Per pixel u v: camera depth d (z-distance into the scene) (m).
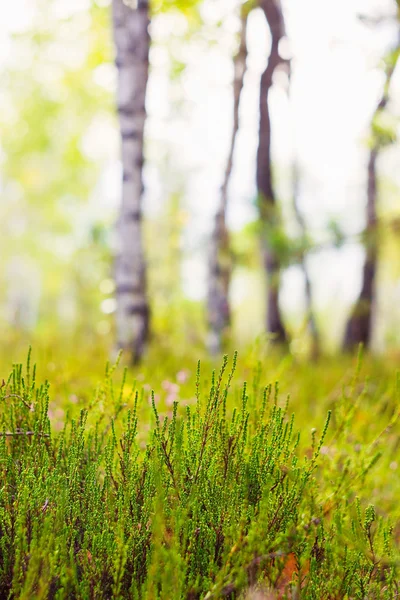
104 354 6.45
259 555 1.80
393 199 14.16
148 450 2.09
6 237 31.92
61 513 1.84
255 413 2.37
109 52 12.54
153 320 9.21
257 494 2.02
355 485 2.34
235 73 10.51
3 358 6.12
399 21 6.27
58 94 20.34
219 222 11.01
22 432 2.18
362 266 14.48
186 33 11.22
